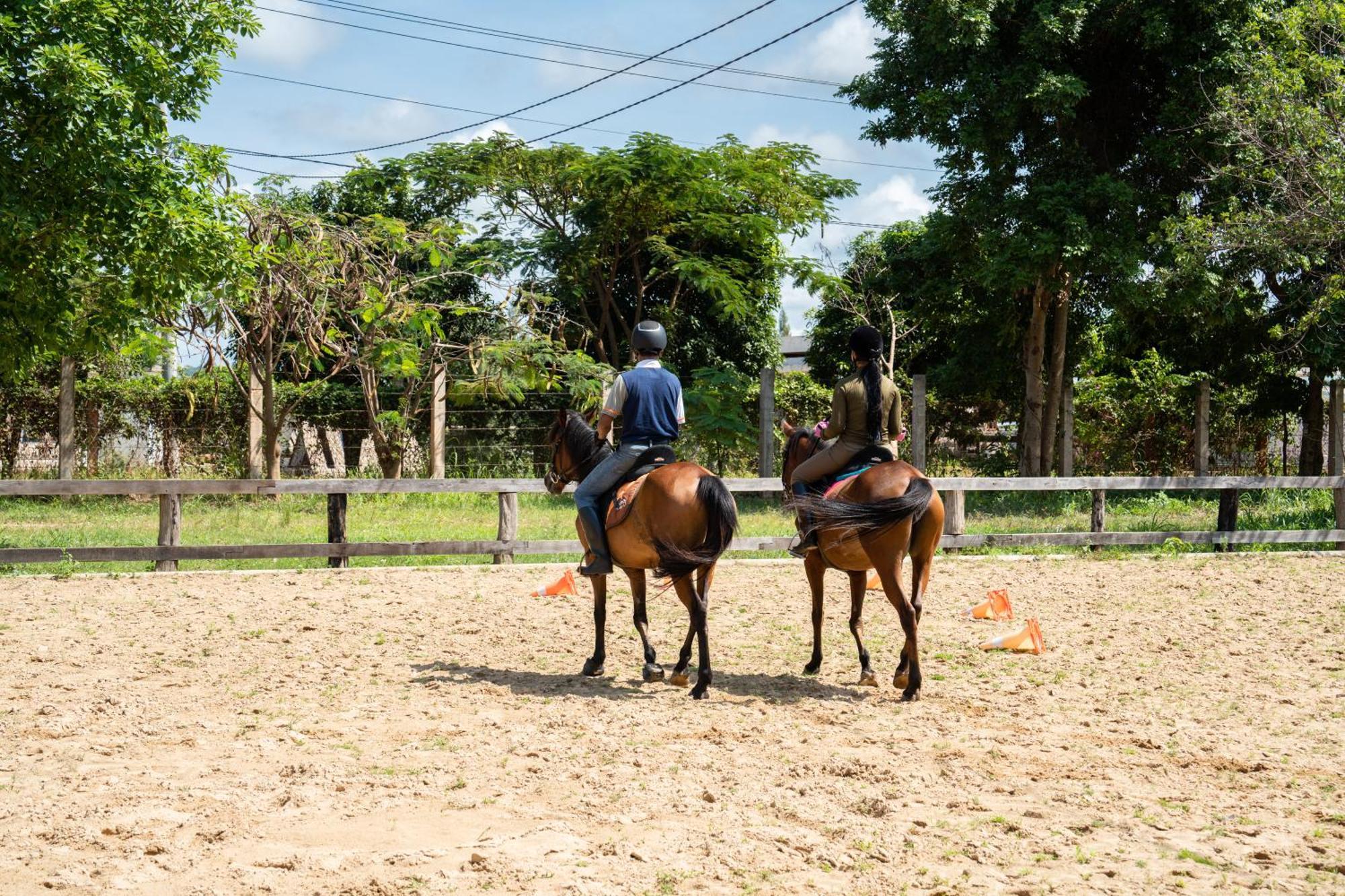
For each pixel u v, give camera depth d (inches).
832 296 1047.6
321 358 846.5
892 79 842.8
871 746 234.1
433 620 383.9
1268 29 740.0
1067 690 287.9
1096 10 783.1
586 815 190.4
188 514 661.9
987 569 518.3
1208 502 821.9
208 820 184.7
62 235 466.0
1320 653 333.4
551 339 805.9
